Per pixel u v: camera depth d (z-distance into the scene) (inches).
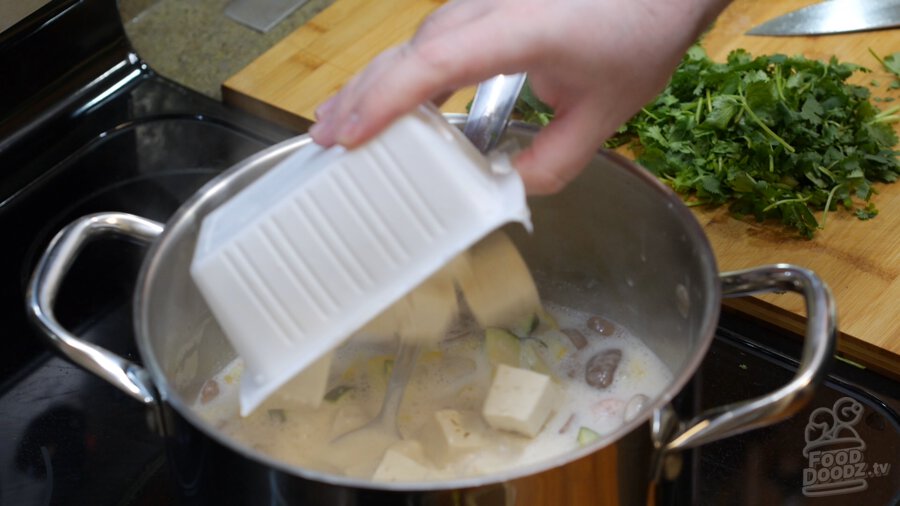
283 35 49.5
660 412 23.1
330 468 30.2
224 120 44.0
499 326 33.7
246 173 29.2
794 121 41.2
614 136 43.7
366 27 48.5
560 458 22.3
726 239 39.4
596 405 32.4
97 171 41.6
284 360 25.5
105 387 34.6
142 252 39.3
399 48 25.6
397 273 24.7
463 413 31.6
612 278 33.9
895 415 33.5
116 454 32.6
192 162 42.1
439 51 24.4
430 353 34.2
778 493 31.5
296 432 31.5
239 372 34.3
